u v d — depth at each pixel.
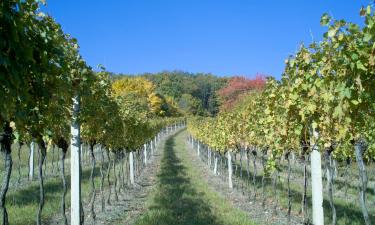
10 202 11.34
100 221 9.88
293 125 7.76
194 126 37.44
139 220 9.70
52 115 5.02
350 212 11.33
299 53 6.76
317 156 7.56
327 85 5.16
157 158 29.48
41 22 3.96
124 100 16.05
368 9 4.15
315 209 7.51
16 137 5.29
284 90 7.66
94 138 10.63
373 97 4.62
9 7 3.13
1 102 3.23
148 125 23.66
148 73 125.69
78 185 7.73
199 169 23.16
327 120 5.65
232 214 10.72
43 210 10.45
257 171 22.08
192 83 112.25
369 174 18.16
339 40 4.71
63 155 7.70
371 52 4.22
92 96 8.41
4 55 3.05
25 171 18.28
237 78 69.12
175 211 10.95
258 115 12.22
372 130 7.81
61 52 4.12
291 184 16.83
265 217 10.60
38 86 3.90
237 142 15.40
